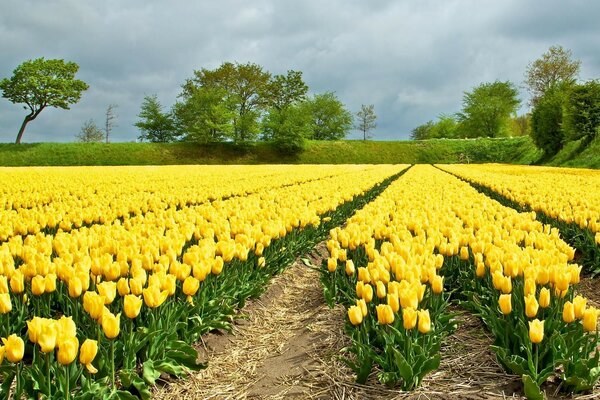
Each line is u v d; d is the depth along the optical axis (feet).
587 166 130.31
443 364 13.69
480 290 17.38
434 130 369.09
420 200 38.37
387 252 16.93
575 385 11.78
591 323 11.87
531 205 34.37
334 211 37.47
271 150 251.60
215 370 14.48
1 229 22.07
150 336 12.84
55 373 10.80
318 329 17.12
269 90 296.92
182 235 19.89
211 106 252.42
